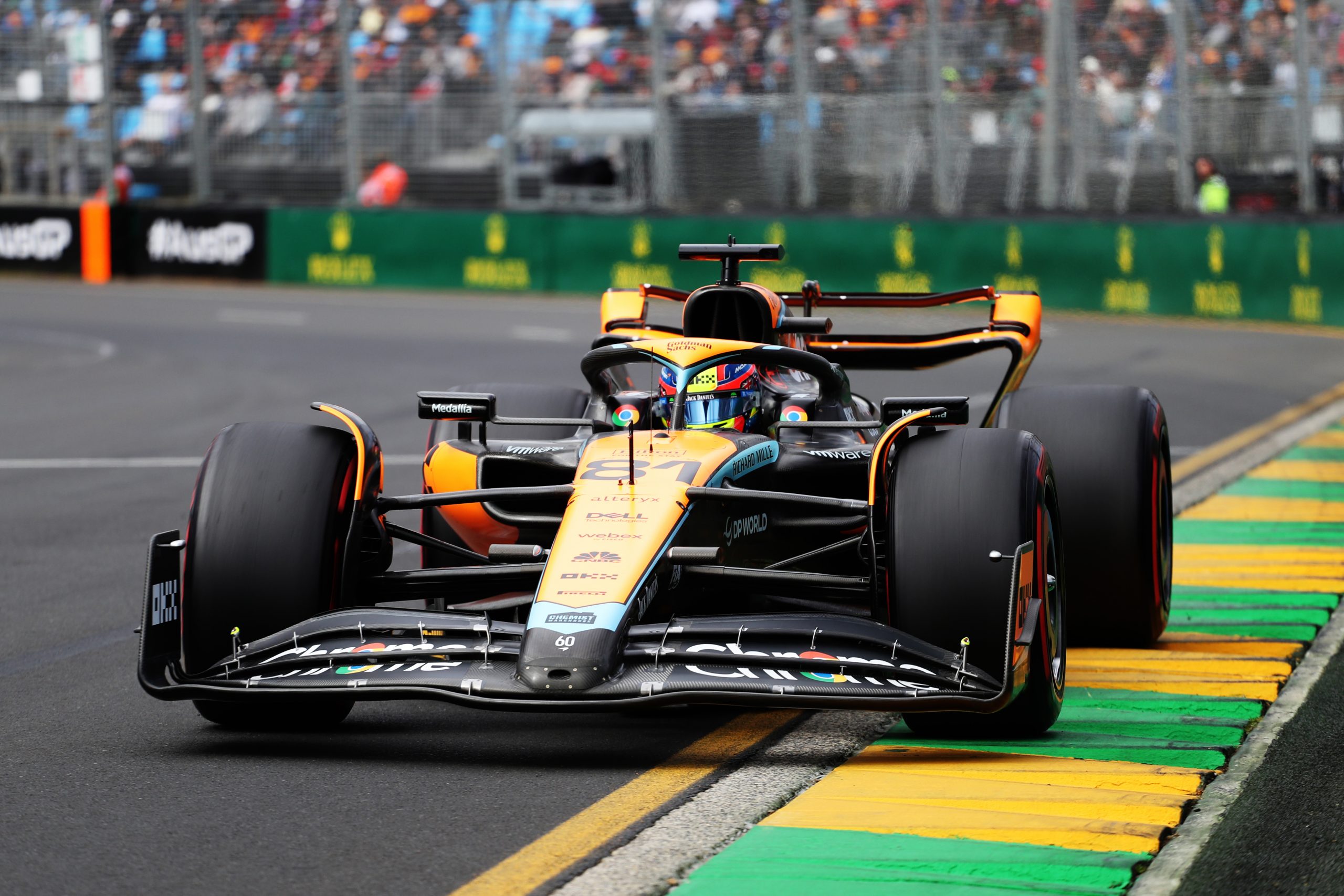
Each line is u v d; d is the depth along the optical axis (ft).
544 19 305.73
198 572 55.16
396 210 319.06
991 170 279.90
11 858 44.78
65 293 314.35
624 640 51.55
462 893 42.06
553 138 312.91
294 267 327.47
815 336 88.07
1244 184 265.95
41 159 343.05
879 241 279.28
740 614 57.16
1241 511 111.96
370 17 317.01
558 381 190.60
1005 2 275.39
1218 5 263.49
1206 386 185.57
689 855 45.11
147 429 158.51
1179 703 63.21
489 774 53.67
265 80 327.06
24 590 87.92
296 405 173.99
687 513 56.49
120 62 334.03
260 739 58.70
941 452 56.39
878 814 48.83
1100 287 269.85
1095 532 70.64
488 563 71.51
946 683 52.44
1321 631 77.77
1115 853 45.16
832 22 285.43
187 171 336.08
